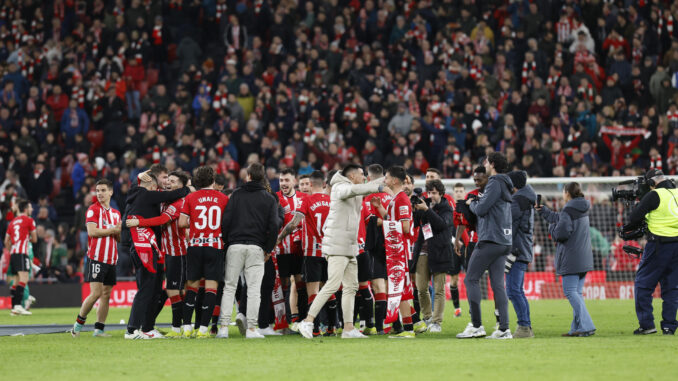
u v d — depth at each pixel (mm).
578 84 90750
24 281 59781
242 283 39812
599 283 70812
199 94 92625
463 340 31547
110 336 36438
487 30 97875
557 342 30109
